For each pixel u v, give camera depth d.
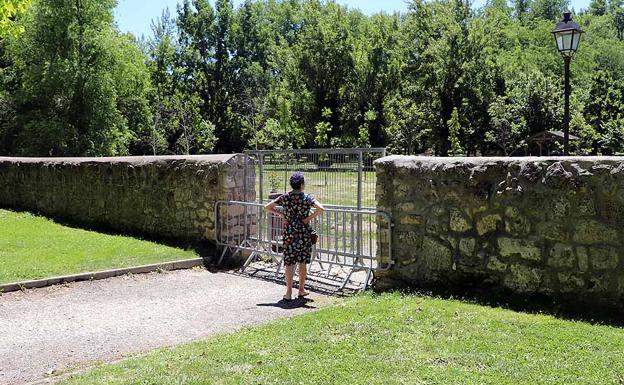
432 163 6.46
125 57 36.88
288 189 9.52
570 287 5.43
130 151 46.75
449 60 49.56
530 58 65.31
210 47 63.00
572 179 5.38
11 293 7.11
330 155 8.71
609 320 5.05
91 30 34.84
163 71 58.34
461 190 6.21
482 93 49.28
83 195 12.84
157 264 8.47
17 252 9.20
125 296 7.13
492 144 49.62
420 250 6.60
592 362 4.08
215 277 8.27
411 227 6.67
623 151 38.41
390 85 52.62
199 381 4.01
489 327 5.00
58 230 11.75
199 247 9.58
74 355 4.98
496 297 5.90
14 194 15.51
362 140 47.75
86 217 12.78
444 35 50.22
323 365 4.23
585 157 5.42
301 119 53.22
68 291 7.32
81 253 9.14
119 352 5.06
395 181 6.78
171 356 4.63
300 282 7.01
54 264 8.27
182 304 6.77
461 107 49.97
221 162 9.34
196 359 4.50
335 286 7.52
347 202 8.48
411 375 3.98
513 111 43.06
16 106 35.59
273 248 9.07
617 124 40.09
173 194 10.36
